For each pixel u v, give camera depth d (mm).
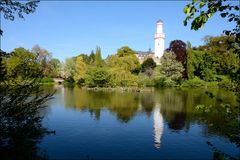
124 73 72438
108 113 29672
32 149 15141
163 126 23328
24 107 11031
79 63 90688
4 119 10648
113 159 15148
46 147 16562
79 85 85438
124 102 39438
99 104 37062
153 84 79438
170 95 50250
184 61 85688
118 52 105375
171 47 90062
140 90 62500
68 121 25000
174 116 27922
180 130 21797
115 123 24516
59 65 107875
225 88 8203
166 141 18750
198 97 45969
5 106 10484
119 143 18219
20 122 11133
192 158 15320
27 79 11289
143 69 97625
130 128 22578
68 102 39062
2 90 10477
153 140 18984
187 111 30984
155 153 16188
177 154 16031
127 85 72000
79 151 16328
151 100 41969
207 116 27609
